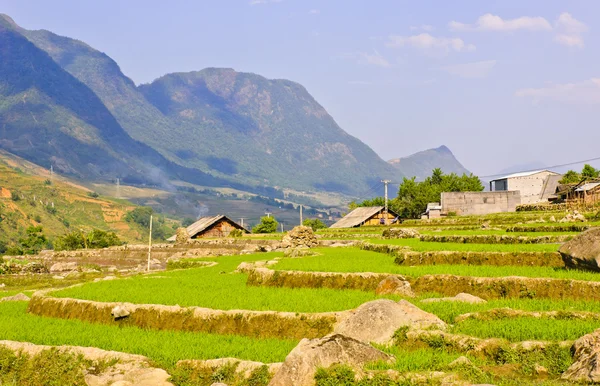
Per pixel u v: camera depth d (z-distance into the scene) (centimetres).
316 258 4025
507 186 10169
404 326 1988
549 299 2439
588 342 1648
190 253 7381
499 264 3247
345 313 2289
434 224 7206
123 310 2722
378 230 7800
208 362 1973
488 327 1959
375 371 1683
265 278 3275
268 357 2000
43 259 8881
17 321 2867
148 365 2062
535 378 1650
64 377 2136
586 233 2802
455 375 1620
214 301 2738
